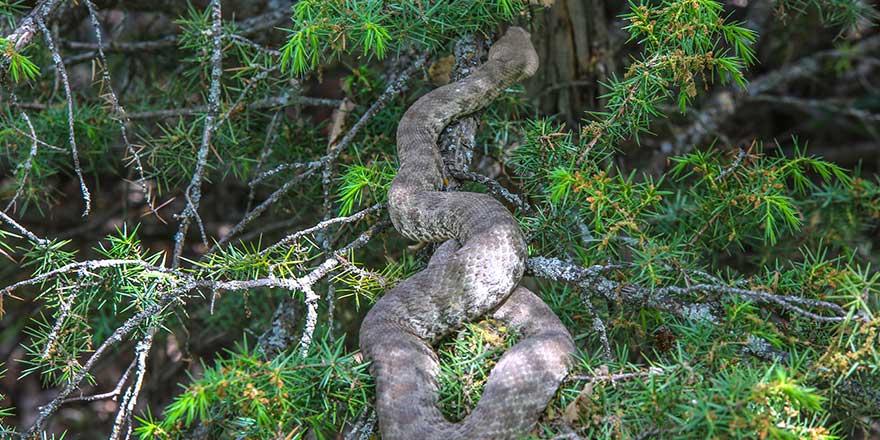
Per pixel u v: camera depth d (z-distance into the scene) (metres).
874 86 9.74
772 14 7.86
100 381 7.68
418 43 5.40
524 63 5.65
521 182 5.21
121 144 6.72
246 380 3.45
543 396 3.74
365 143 5.74
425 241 4.75
